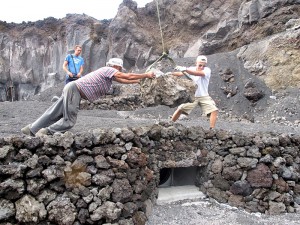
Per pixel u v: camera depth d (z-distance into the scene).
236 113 17.56
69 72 10.07
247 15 26.00
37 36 41.72
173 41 35.84
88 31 38.72
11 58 41.75
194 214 5.36
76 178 4.22
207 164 6.03
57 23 42.38
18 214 3.80
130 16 36.22
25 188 3.92
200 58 7.15
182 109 7.25
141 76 5.29
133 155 4.74
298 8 23.88
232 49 26.06
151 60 34.78
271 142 6.00
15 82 42.00
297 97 17.34
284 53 19.48
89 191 4.27
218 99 18.70
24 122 8.33
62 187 4.14
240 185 5.84
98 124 8.21
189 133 5.84
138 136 4.95
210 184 6.03
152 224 4.94
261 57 20.11
